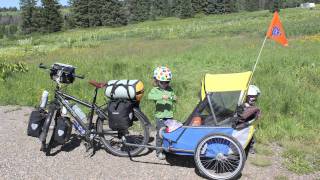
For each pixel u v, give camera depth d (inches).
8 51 1288.1
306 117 310.7
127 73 509.4
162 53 807.1
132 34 2213.3
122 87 229.3
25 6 4333.2
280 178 215.9
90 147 255.6
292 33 1274.6
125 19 4611.2
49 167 234.7
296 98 352.8
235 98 225.6
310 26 1492.4
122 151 251.6
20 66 525.0
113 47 1163.9
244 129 218.5
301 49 714.8
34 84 443.5
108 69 546.3
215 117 223.9
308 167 228.2
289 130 284.2
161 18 5492.1
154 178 219.3
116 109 230.8
